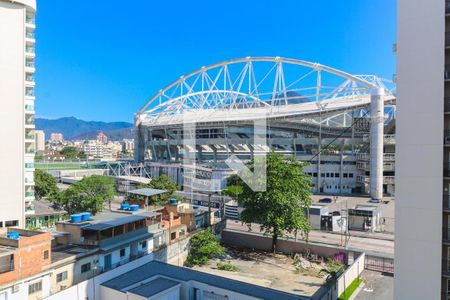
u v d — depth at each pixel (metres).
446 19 18.47
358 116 82.88
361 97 84.00
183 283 25.58
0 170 44.09
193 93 101.19
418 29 18.44
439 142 17.89
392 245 41.78
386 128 84.56
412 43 18.56
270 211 37.50
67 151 198.50
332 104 84.38
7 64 44.62
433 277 18.08
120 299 23.73
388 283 30.66
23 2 45.66
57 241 28.73
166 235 35.06
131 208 37.66
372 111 74.31
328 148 85.19
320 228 49.88
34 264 23.25
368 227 49.22
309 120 83.81
